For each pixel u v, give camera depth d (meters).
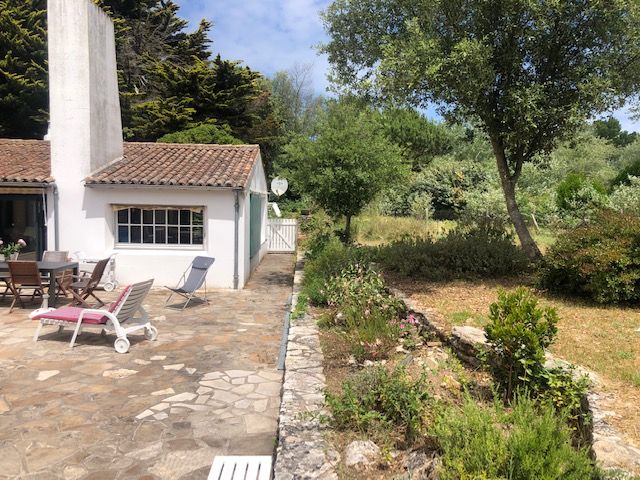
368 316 6.97
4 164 12.69
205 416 4.94
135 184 11.90
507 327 4.18
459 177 29.55
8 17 25.09
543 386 4.07
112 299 11.09
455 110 9.91
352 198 15.05
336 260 11.00
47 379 5.87
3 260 10.68
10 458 4.04
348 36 10.45
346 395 4.23
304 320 8.13
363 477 3.42
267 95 37.16
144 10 34.59
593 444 3.12
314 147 15.12
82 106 12.04
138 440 4.40
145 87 33.72
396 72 8.34
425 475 3.21
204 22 35.19
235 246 12.62
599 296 7.17
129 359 6.70
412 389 4.13
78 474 3.82
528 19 8.56
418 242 10.84
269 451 4.26
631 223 7.60
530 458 2.63
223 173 12.97
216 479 3.48
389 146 15.90
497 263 9.47
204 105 31.75
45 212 12.06
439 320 6.54
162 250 12.66
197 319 9.29
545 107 8.78
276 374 6.24
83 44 11.92
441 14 9.02
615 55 8.70
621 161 39.38
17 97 25.31
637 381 4.30
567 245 7.81
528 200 23.00
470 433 3.04
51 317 7.28
